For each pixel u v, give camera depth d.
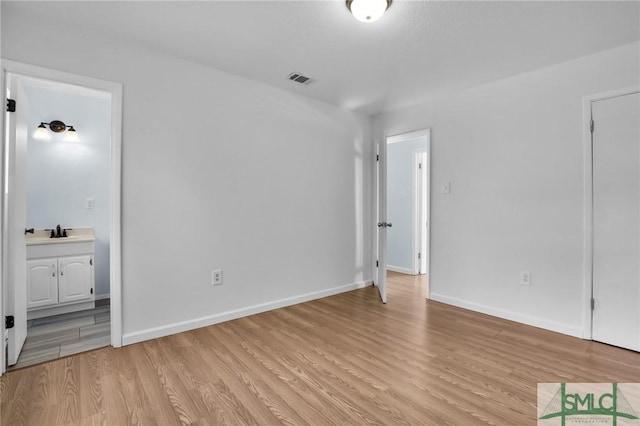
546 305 2.68
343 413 1.59
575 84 2.51
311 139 3.50
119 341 2.30
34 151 3.35
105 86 2.23
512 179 2.87
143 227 2.40
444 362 2.10
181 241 2.59
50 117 3.44
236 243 2.92
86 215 3.62
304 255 3.46
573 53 2.43
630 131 2.27
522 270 2.81
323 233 3.64
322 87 3.17
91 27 2.12
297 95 3.36
